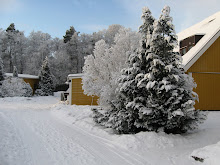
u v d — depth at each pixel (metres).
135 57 7.44
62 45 53.75
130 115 6.89
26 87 28.62
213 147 4.70
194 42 14.91
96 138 7.03
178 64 6.88
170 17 6.78
